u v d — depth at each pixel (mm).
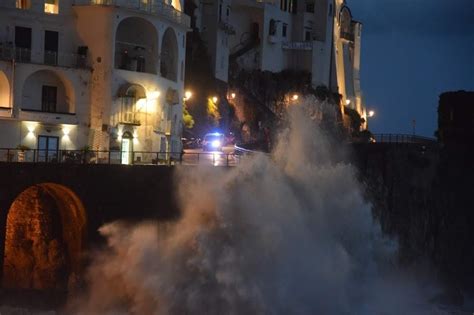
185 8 97750
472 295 68750
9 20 65188
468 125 80062
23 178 51188
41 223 57438
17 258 56969
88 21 67250
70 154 58500
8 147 63062
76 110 66250
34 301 53094
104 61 66750
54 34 66938
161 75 72750
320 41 119875
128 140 68625
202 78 98250
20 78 63688
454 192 76688
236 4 112375
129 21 70250
